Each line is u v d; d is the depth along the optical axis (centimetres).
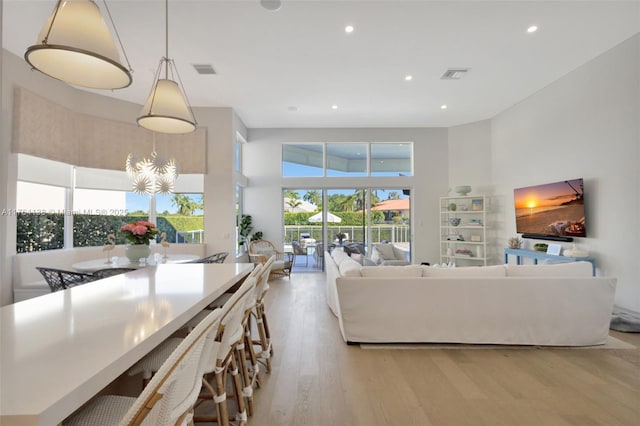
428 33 364
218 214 580
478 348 304
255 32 359
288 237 749
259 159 741
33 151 418
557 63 438
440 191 743
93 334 109
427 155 745
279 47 391
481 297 306
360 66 441
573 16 335
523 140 575
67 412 72
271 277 662
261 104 581
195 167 576
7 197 390
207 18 333
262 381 240
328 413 201
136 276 221
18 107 397
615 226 396
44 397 71
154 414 79
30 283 405
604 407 207
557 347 305
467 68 449
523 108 573
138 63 423
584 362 273
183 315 135
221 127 588
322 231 750
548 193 496
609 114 403
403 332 308
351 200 754
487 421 193
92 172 525
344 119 680
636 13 330
